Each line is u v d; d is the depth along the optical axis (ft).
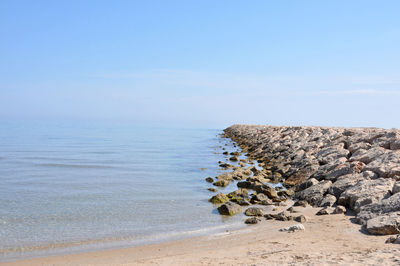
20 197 55.11
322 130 114.83
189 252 31.12
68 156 116.06
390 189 41.34
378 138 69.67
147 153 132.57
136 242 34.96
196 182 71.00
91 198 55.01
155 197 56.24
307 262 24.48
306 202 48.96
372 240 30.35
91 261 29.43
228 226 40.32
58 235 37.04
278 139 132.87
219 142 206.49
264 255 28.04
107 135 264.93
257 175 77.25
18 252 31.91
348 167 55.72
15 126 405.39
